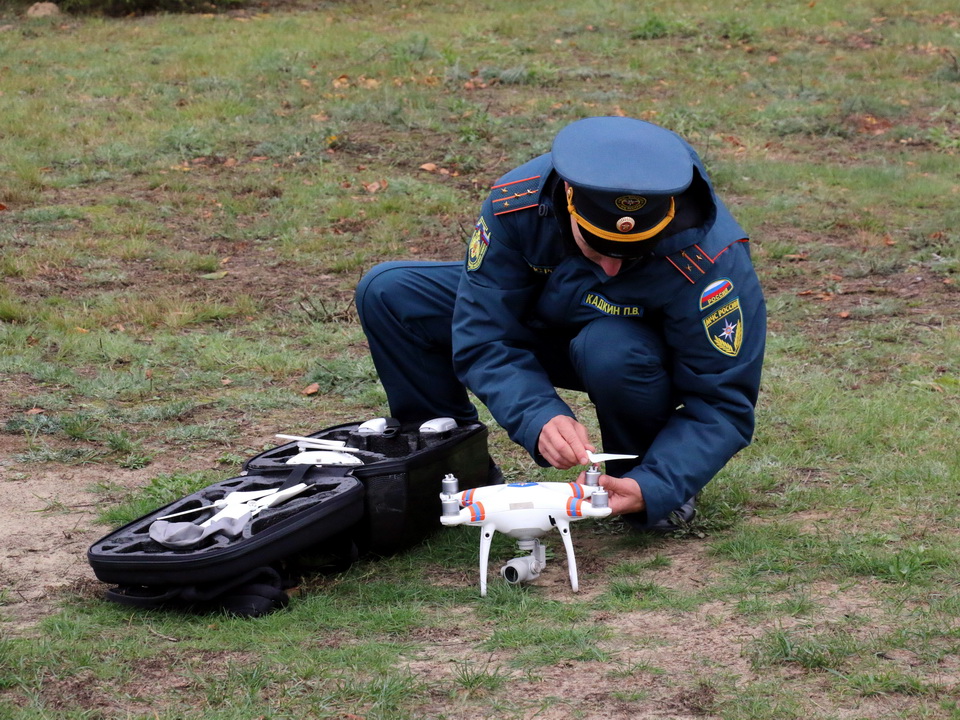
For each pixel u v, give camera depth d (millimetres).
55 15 20000
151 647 3096
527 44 17094
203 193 10500
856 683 2758
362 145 12047
